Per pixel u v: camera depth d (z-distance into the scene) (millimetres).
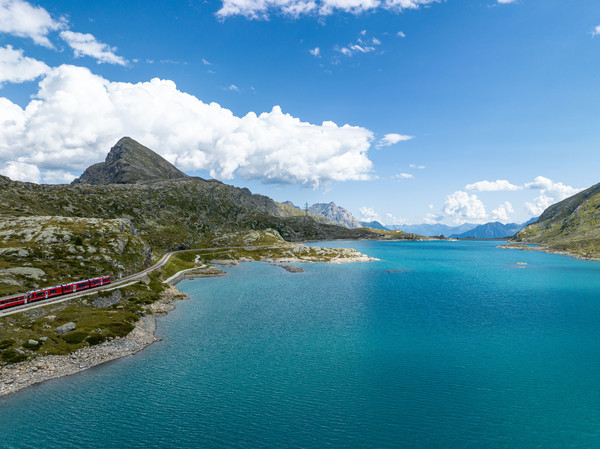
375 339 86750
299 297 139750
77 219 189750
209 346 80812
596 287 166000
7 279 111750
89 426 48531
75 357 69625
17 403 54062
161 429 48188
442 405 55344
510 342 85062
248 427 48875
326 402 55969
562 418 51719
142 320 97312
